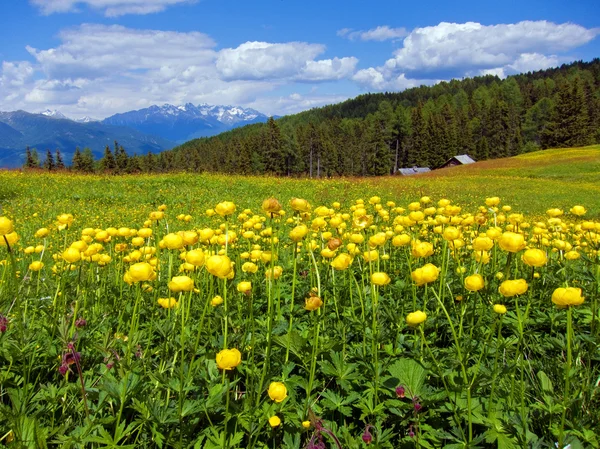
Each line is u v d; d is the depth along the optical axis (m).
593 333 2.33
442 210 3.28
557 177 36.47
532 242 4.59
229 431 1.70
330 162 78.62
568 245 3.37
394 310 2.63
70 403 1.78
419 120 81.94
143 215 10.69
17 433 1.45
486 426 1.74
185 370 1.89
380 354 2.22
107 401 1.77
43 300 2.62
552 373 2.09
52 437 1.58
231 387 1.85
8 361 2.02
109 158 68.69
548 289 3.00
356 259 3.43
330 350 2.07
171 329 2.07
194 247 3.65
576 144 70.19
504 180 31.88
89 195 13.72
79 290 2.66
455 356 1.97
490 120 87.75
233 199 14.17
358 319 2.53
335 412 1.97
